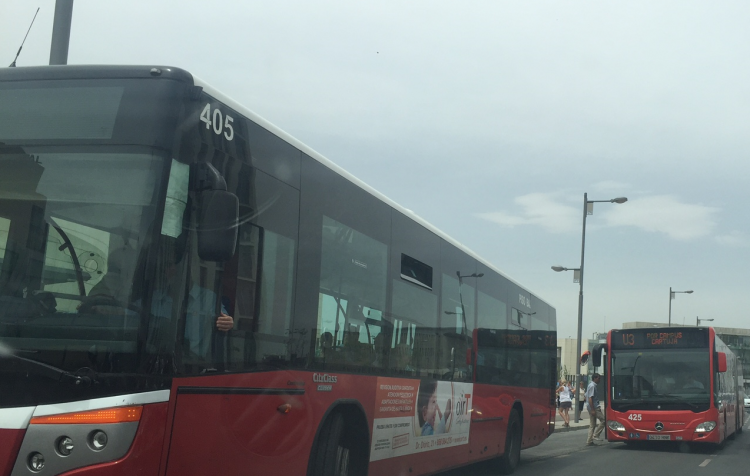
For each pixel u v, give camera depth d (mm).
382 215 7859
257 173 5508
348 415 7172
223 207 4496
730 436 26641
